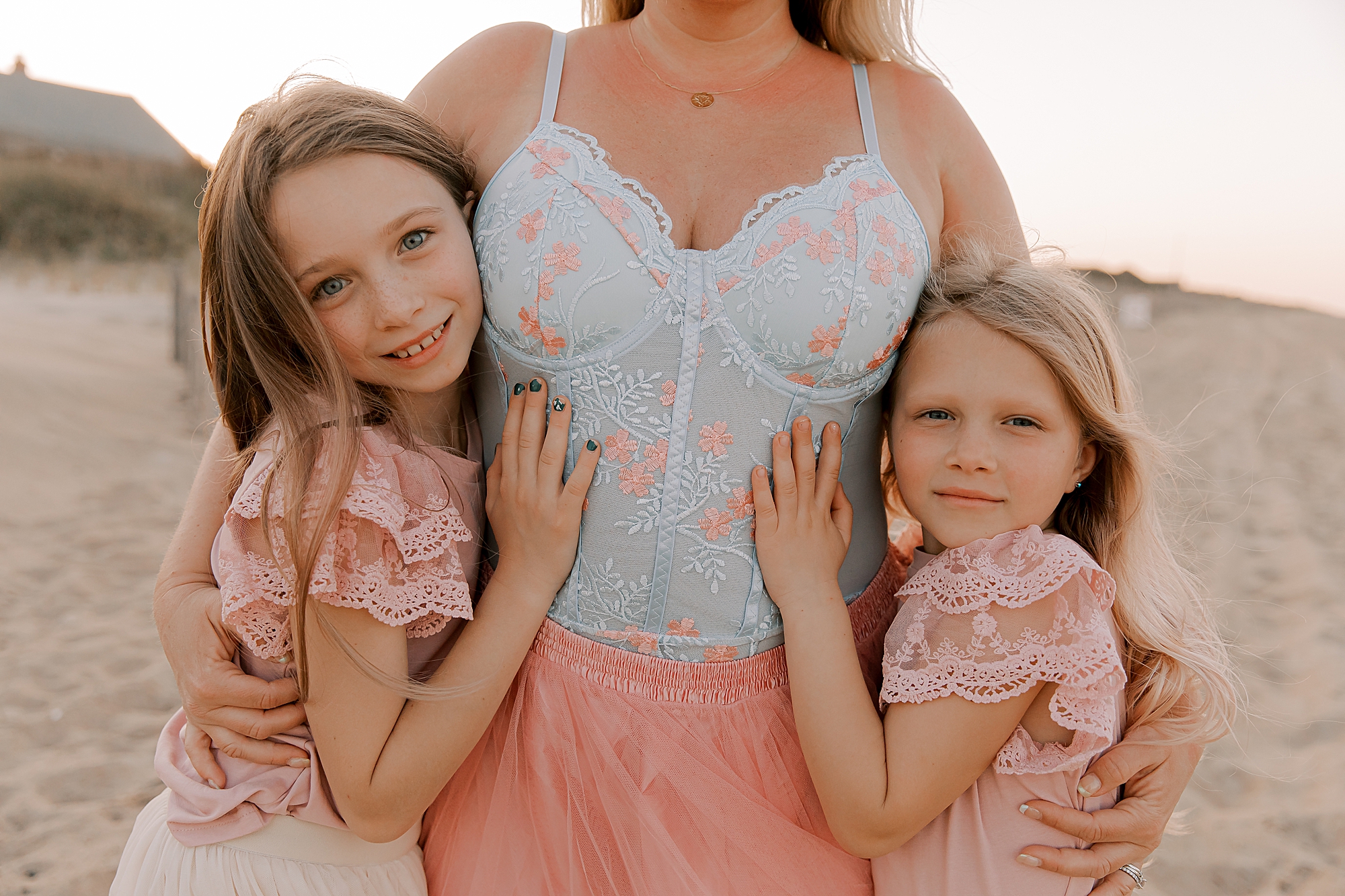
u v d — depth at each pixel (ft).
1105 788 4.77
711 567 4.96
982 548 4.77
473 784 5.17
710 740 4.92
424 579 4.59
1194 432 34.65
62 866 10.18
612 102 5.24
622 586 4.96
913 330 5.14
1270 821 11.79
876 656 5.33
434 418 5.37
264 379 4.60
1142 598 5.21
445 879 5.16
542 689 5.01
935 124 5.54
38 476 23.66
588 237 4.81
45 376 32.94
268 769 4.90
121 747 12.54
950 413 4.96
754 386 4.86
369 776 4.53
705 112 5.20
